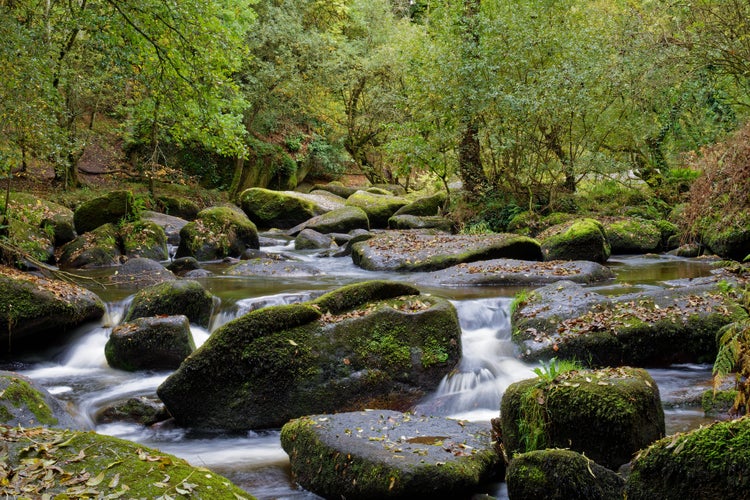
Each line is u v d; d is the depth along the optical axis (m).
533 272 11.05
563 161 17.30
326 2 29.25
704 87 14.55
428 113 17.83
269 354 6.11
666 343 7.03
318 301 6.65
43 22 12.70
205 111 12.39
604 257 13.40
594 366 7.02
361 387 6.24
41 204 15.16
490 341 7.69
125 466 3.74
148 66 12.41
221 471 5.03
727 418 5.35
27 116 10.08
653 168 17.72
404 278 11.83
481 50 16.98
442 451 4.53
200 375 6.02
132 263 11.78
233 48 12.75
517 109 16.25
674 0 13.89
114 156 23.09
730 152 7.73
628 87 15.28
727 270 10.61
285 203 21.73
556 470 3.87
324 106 28.56
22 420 5.16
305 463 4.72
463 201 18.81
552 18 17.38
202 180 25.45
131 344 7.32
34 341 8.08
